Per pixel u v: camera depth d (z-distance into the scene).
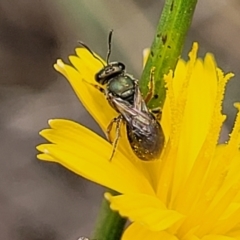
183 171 0.05
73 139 0.05
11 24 0.11
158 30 0.05
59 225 0.10
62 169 0.10
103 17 0.09
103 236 0.05
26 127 0.10
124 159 0.05
